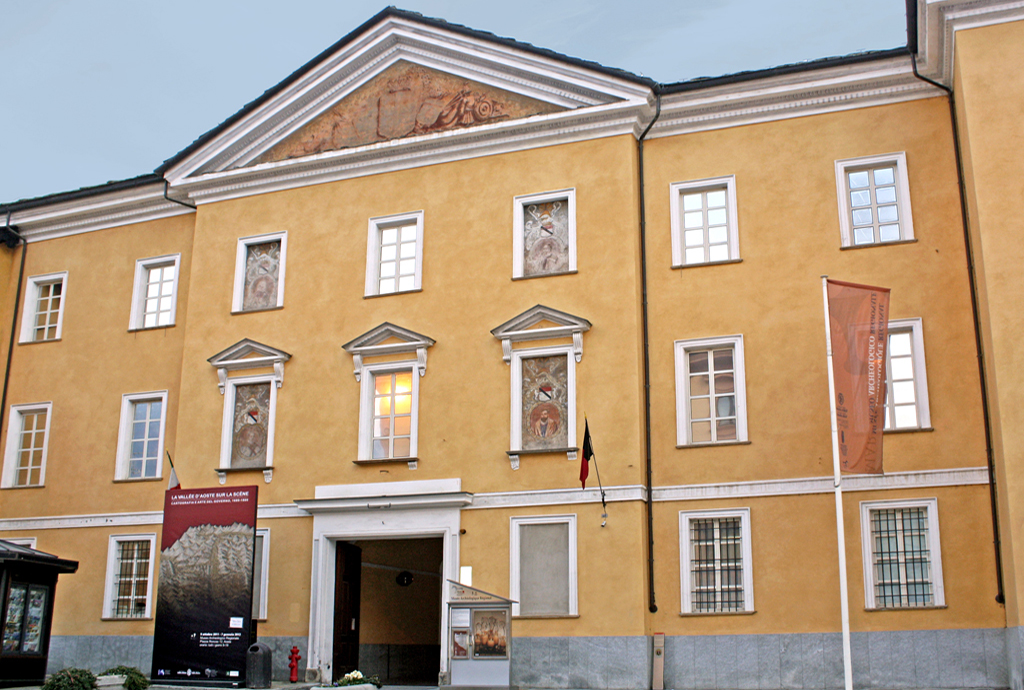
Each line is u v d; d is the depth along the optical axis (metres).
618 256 22.92
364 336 24.38
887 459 20.67
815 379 21.41
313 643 23.12
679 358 22.38
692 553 21.52
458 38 24.89
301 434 24.61
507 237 24.02
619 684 20.73
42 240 29.77
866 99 22.48
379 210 25.38
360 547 25.33
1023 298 18.94
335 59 25.98
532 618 21.62
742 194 22.84
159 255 28.12
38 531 27.27
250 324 25.83
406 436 23.91
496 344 23.44
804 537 20.77
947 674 19.44
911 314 21.19
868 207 22.23
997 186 19.52
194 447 25.47
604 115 23.56
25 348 28.98
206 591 22.59
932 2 20.14
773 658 20.39
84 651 25.67
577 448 22.20
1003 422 18.48
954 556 19.91
